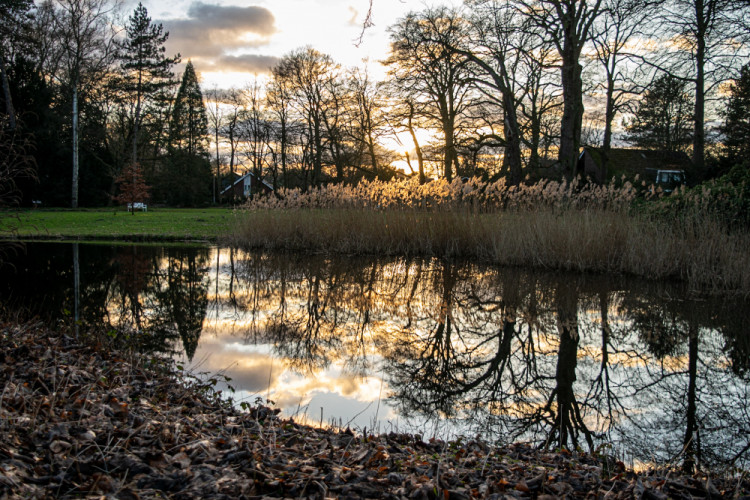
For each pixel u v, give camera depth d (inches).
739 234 342.3
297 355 205.0
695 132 731.4
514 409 155.9
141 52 1208.8
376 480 88.0
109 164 1259.2
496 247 467.8
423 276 408.2
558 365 201.5
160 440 96.2
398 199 552.1
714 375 189.6
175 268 433.1
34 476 78.7
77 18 949.2
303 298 326.0
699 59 567.2
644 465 117.6
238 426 115.7
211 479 83.7
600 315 281.7
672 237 376.8
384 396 162.9
